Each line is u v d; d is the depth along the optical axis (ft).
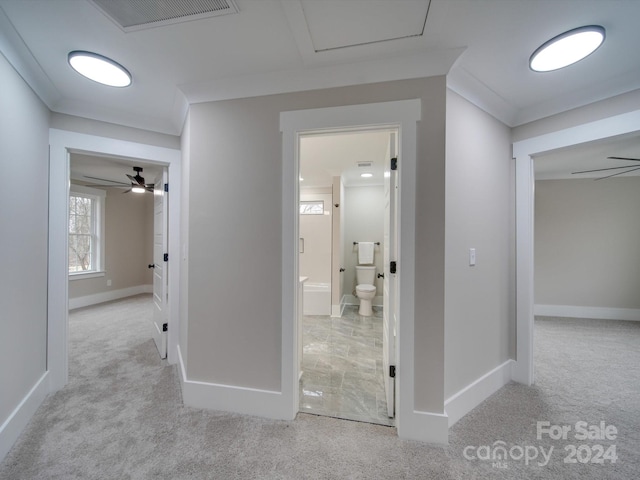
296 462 4.83
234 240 6.25
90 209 16.83
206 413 6.18
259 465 4.76
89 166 13.08
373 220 17.06
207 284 6.41
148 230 19.95
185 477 4.52
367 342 10.89
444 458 4.94
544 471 4.67
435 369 5.40
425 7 4.21
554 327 12.62
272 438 5.41
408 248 5.43
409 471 4.66
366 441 5.36
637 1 4.03
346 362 9.07
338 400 6.80
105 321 13.16
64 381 7.16
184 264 7.13
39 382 6.38
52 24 4.51
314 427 5.74
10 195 5.24
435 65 5.32
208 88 6.21
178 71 5.78
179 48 5.11
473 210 6.45
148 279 19.95
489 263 6.98
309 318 14.34
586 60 5.35
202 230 6.43
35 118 6.15
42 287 6.58
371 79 5.58
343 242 16.42
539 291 14.90
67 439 5.33
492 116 7.05
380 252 16.88
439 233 5.37
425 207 5.42
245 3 4.12
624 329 12.35
